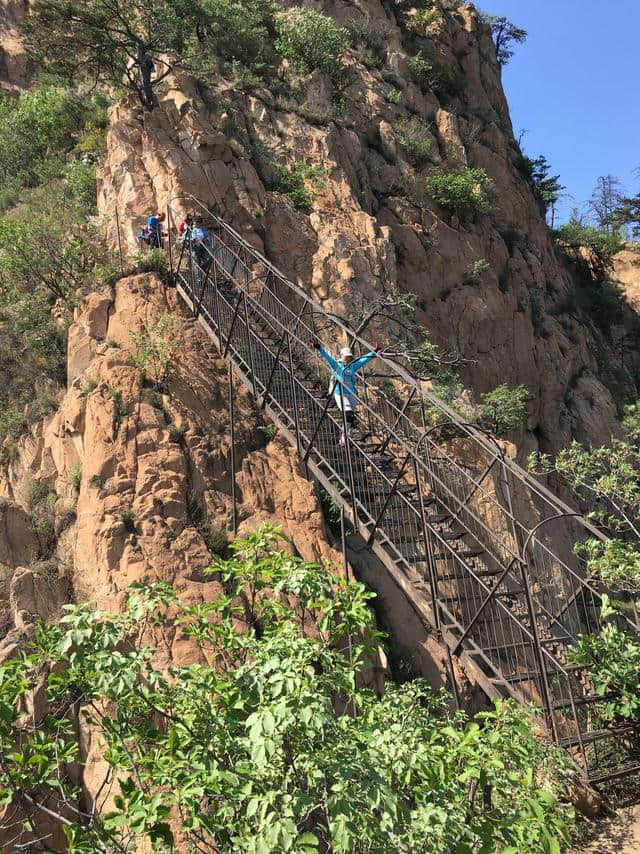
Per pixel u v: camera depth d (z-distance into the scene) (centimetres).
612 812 735
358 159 2316
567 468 1243
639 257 4434
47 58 2122
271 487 1338
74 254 1692
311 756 422
